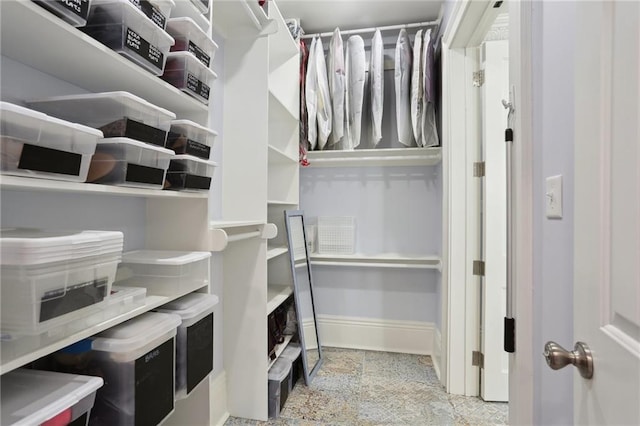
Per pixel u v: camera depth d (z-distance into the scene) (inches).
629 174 19.4
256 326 71.2
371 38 106.4
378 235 107.5
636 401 18.4
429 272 104.2
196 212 50.6
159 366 37.0
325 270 110.7
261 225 69.7
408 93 94.7
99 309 30.1
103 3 32.0
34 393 27.3
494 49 75.0
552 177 33.9
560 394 32.3
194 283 46.6
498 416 71.4
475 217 79.0
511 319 41.2
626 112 19.7
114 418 32.7
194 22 43.9
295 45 89.8
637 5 18.7
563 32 31.8
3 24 26.2
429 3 91.6
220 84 71.4
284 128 96.1
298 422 69.4
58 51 30.9
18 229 30.6
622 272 20.1
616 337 20.5
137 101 33.6
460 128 79.4
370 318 107.7
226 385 72.2
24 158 23.6
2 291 24.0
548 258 35.0
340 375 89.4
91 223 41.7
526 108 38.7
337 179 110.1
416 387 83.2
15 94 32.8
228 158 72.0
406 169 106.0
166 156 39.5
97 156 33.0
